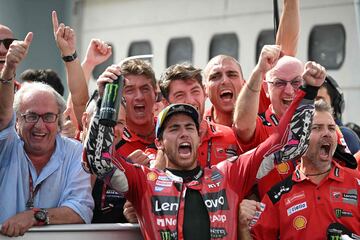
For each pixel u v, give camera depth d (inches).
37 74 1058.7
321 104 816.9
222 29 1285.7
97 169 730.2
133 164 761.0
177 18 1325.0
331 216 797.9
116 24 1380.4
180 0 1322.6
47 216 762.8
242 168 759.1
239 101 818.2
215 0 1294.3
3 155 780.6
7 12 1414.9
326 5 1227.9
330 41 1223.5
